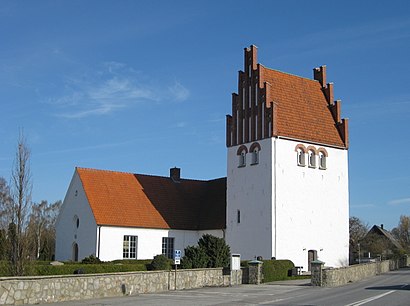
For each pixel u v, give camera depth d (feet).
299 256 182.19
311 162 191.31
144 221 191.01
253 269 144.87
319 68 208.74
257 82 188.55
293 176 184.14
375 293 110.32
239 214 188.34
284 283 147.23
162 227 194.49
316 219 188.75
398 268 260.01
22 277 84.94
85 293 97.60
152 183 211.00
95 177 195.52
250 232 183.42
